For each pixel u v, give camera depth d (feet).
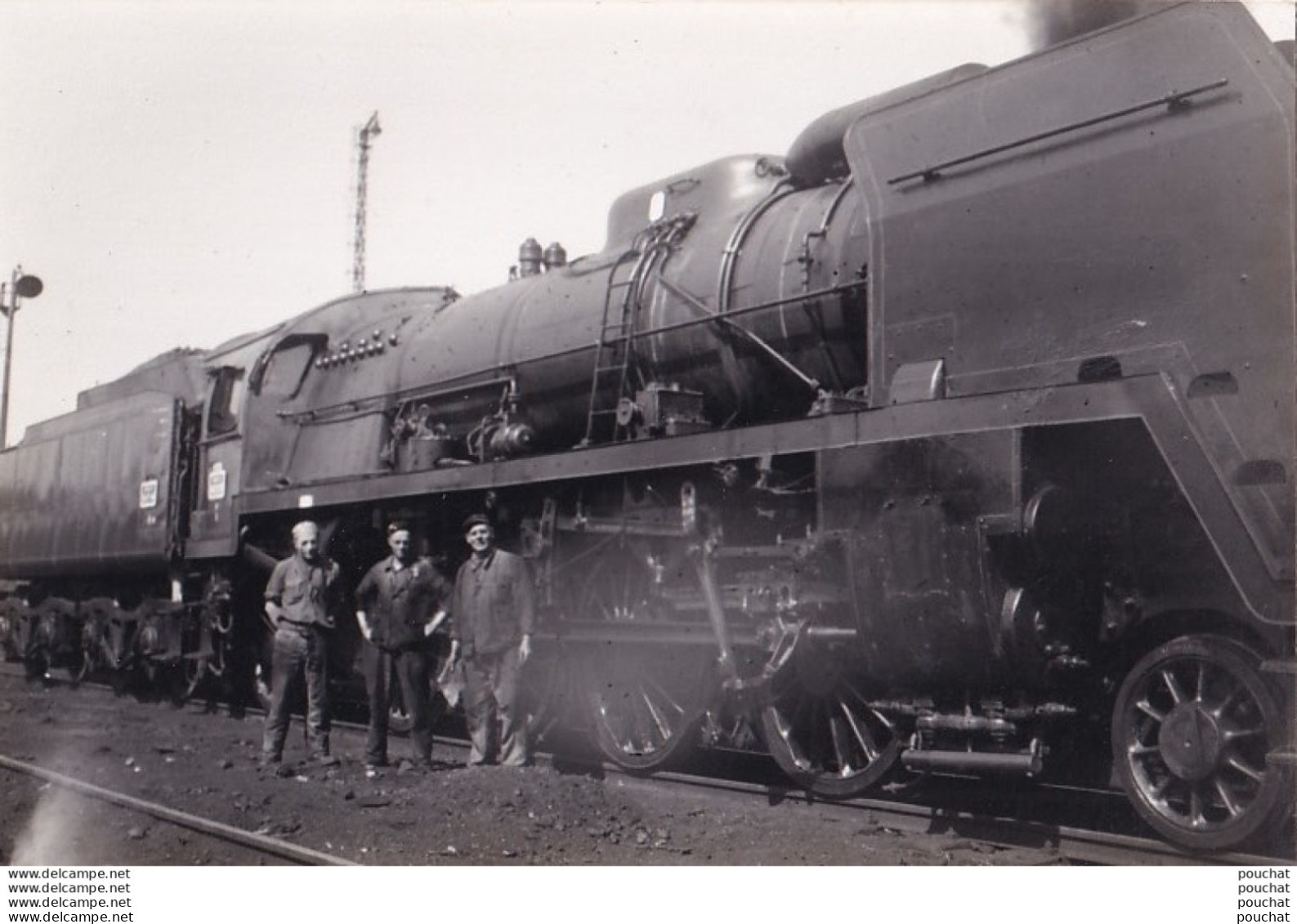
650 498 24.61
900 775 21.90
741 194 26.76
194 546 39.81
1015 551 17.33
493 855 18.63
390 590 26.96
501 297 33.32
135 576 44.62
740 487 22.43
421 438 32.17
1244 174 15.87
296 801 22.89
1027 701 17.89
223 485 38.70
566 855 18.56
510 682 26.17
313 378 39.75
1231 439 15.46
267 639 38.01
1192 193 16.35
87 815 21.91
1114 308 17.01
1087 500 17.75
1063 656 17.66
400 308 41.39
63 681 49.26
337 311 40.52
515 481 27.07
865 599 18.83
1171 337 16.34
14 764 26.53
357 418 36.09
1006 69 18.71
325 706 28.40
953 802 20.57
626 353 26.50
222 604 38.45
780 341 23.43
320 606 28.45
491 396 31.58
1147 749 17.03
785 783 23.75
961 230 18.95
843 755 21.40
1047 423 16.75
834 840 19.01
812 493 21.95
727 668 21.80
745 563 23.08
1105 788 20.15
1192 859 16.31
